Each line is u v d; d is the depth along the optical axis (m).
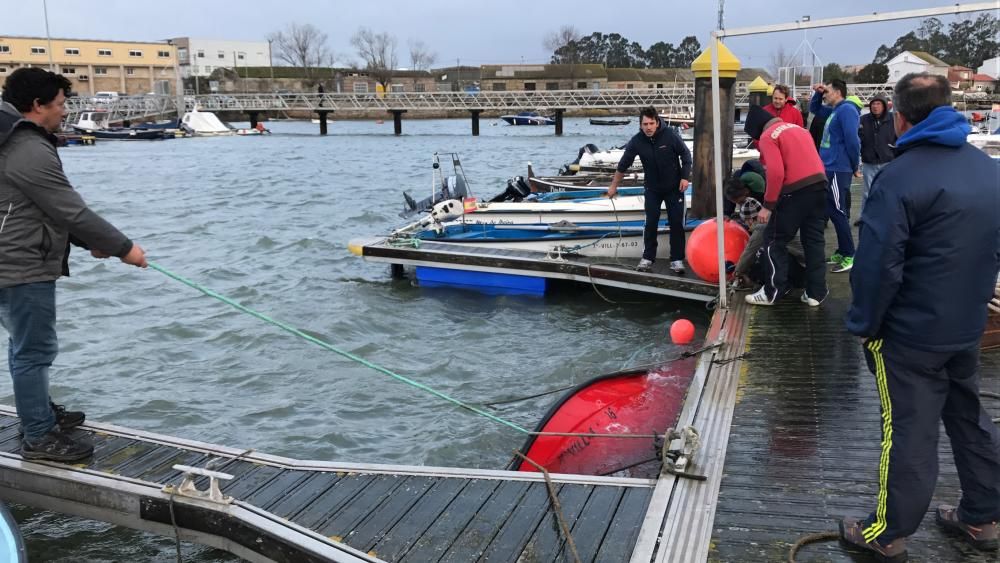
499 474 4.14
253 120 64.81
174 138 54.94
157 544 4.50
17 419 5.01
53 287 4.19
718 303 7.07
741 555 3.30
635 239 10.05
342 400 6.64
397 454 5.64
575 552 3.34
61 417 4.72
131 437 4.74
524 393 6.73
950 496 3.64
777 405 4.88
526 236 10.78
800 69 13.84
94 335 8.48
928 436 2.95
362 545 3.54
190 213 18.23
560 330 8.48
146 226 16.28
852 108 7.57
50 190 3.86
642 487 3.93
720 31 6.32
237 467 4.37
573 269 9.45
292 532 3.66
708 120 9.65
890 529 3.07
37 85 3.88
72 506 4.25
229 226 16.22
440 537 3.59
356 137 56.34
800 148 6.61
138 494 4.05
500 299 9.79
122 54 81.69
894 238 2.76
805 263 7.20
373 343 8.17
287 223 16.66
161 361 7.68
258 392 6.87
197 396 6.78
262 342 8.20
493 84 98.12
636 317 8.85
